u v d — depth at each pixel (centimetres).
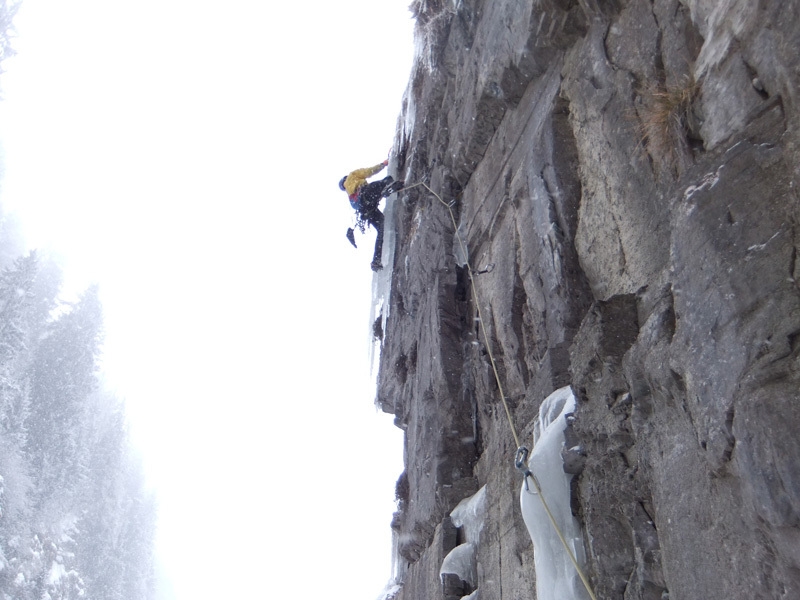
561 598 364
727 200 275
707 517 267
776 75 272
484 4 648
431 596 630
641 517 323
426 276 817
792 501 216
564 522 380
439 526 638
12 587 5178
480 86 652
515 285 575
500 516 510
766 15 279
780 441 220
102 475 7581
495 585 500
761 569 237
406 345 909
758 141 272
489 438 638
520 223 571
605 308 376
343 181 1053
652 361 305
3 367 5459
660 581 306
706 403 261
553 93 539
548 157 514
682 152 342
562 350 462
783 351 231
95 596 6762
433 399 746
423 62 846
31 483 5878
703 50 327
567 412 404
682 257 293
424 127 880
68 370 6531
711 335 264
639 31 428
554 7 513
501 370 608
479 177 714
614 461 347
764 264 249
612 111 444
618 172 426
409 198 943
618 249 421
